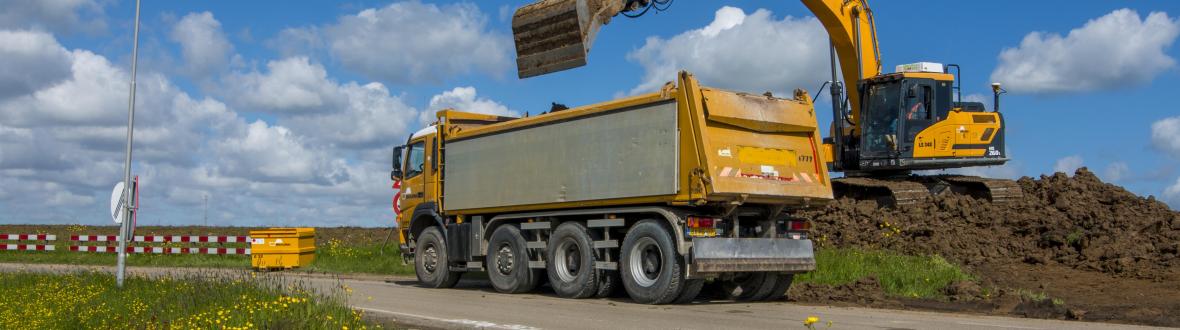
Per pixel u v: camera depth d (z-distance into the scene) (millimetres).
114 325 10141
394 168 19016
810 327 6582
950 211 20531
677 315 12000
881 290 14797
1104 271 16312
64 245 31312
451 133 17453
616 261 14500
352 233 35688
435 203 17703
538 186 15398
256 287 12312
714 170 12969
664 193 13367
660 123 13562
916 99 22484
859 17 23047
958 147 22391
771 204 14156
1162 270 15852
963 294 14047
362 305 13367
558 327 10703
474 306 13266
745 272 14039
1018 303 13047
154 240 28312
